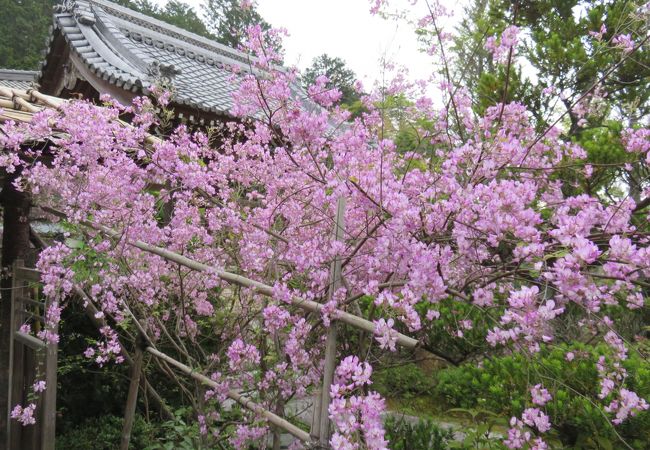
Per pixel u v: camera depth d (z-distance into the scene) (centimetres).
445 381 302
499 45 204
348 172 166
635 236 166
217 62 974
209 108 588
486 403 263
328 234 215
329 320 160
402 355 263
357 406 127
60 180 237
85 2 803
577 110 235
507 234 159
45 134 229
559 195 219
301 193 238
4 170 295
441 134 237
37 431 318
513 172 212
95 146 224
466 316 269
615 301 138
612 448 216
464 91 230
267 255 218
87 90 747
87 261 260
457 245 162
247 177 263
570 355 218
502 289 187
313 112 189
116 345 293
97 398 404
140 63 692
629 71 375
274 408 221
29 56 2141
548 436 244
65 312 392
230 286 278
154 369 409
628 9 264
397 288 180
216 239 266
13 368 348
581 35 481
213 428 260
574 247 122
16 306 349
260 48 195
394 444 266
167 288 301
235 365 200
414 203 163
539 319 132
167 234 260
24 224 353
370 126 227
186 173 219
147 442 349
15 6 2245
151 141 252
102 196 239
